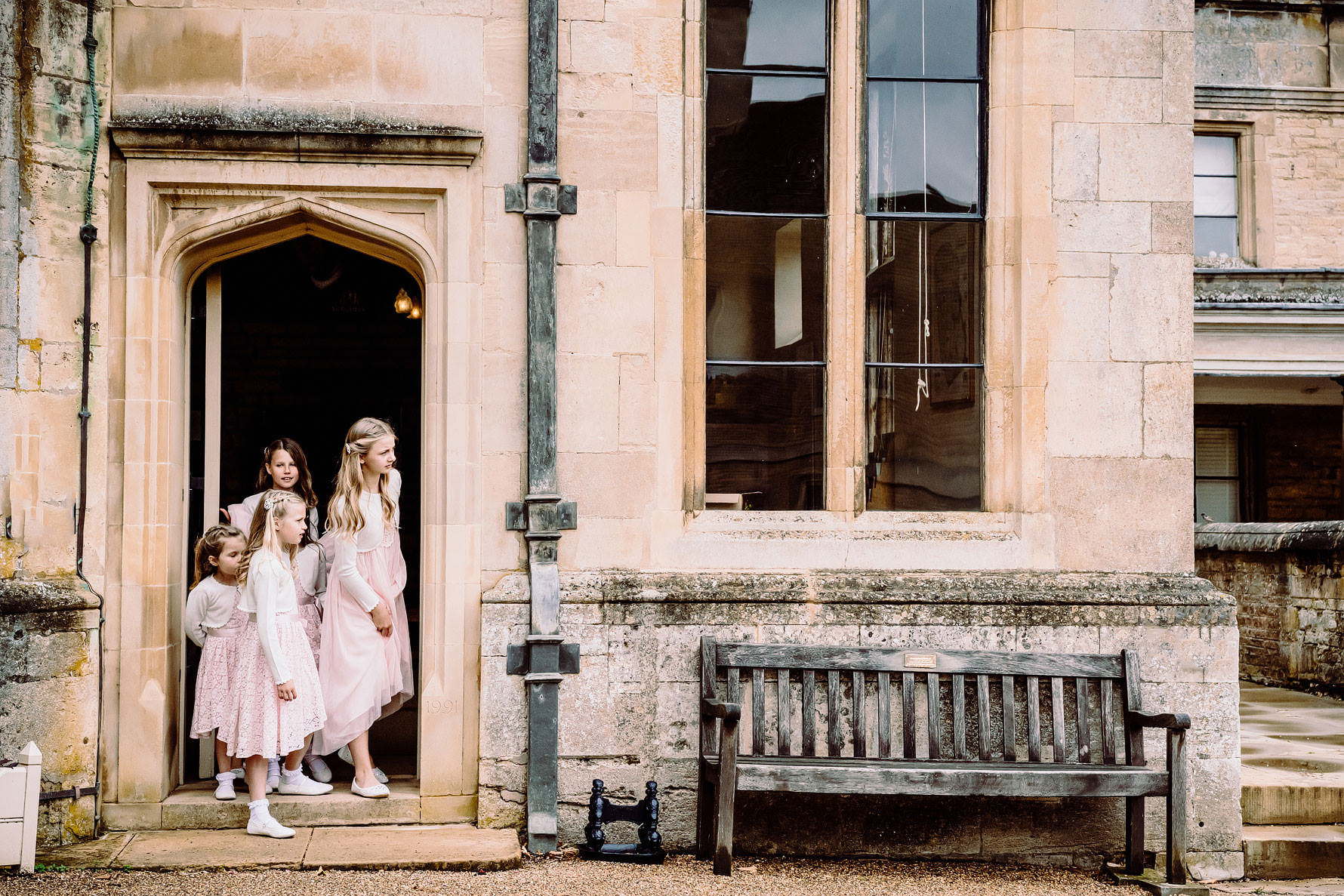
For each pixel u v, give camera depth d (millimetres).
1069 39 5133
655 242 5012
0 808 4090
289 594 4574
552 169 4910
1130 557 5074
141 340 4754
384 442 4820
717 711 4379
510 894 4066
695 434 5090
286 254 8016
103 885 4023
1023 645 4898
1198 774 4906
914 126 5305
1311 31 11680
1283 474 13711
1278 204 11641
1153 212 5133
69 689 4527
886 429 5238
